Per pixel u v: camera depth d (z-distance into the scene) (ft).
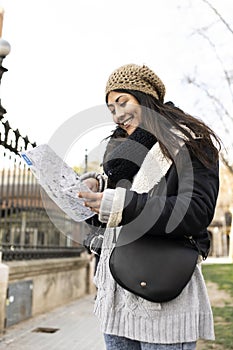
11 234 24.43
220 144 5.53
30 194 26.48
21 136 19.04
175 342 5.19
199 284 5.45
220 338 17.71
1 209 23.98
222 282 38.17
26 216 26.30
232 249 86.17
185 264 5.15
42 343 19.01
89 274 40.22
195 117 5.50
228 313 23.13
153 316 5.22
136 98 5.52
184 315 5.22
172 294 5.09
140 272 5.14
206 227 5.27
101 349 18.24
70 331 21.79
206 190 5.13
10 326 22.11
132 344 5.76
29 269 24.63
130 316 5.36
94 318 25.90
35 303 26.17
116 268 5.23
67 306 31.12
